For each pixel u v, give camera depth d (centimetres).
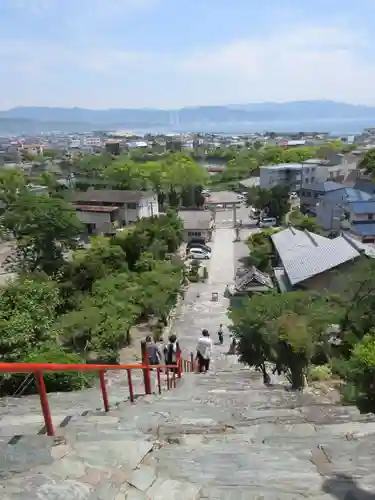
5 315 1953
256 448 677
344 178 10375
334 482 577
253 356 2245
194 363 2400
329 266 3825
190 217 8038
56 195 8444
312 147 15762
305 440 721
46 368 703
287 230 5675
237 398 1233
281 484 573
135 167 11144
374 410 1005
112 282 4497
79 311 3762
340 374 1994
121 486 563
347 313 2617
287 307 2491
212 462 629
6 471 598
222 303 5059
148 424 823
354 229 6100
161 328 4391
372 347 1186
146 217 7719
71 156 19550
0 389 1524
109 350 3481
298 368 1980
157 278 4666
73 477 583
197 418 906
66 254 6400
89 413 926
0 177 9531
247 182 12294
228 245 7512
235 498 541
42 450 662
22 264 5747
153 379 1658
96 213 7944
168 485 565
